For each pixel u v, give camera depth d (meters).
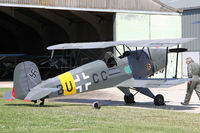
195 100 58.75
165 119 36.53
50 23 154.00
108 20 142.00
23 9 129.00
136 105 52.25
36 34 163.00
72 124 30.88
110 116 37.28
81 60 122.06
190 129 30.27
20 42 173.88
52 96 45.53
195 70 49.84
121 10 111.56
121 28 112.00
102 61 50.59
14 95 45.16
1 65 142.38
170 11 120.00
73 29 148.75
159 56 57.22
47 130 27.58
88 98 63.88
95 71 49.38
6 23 161.12
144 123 33.25
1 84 102.69
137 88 53.56
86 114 38.09
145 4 115.81
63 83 46.22
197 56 135.62
